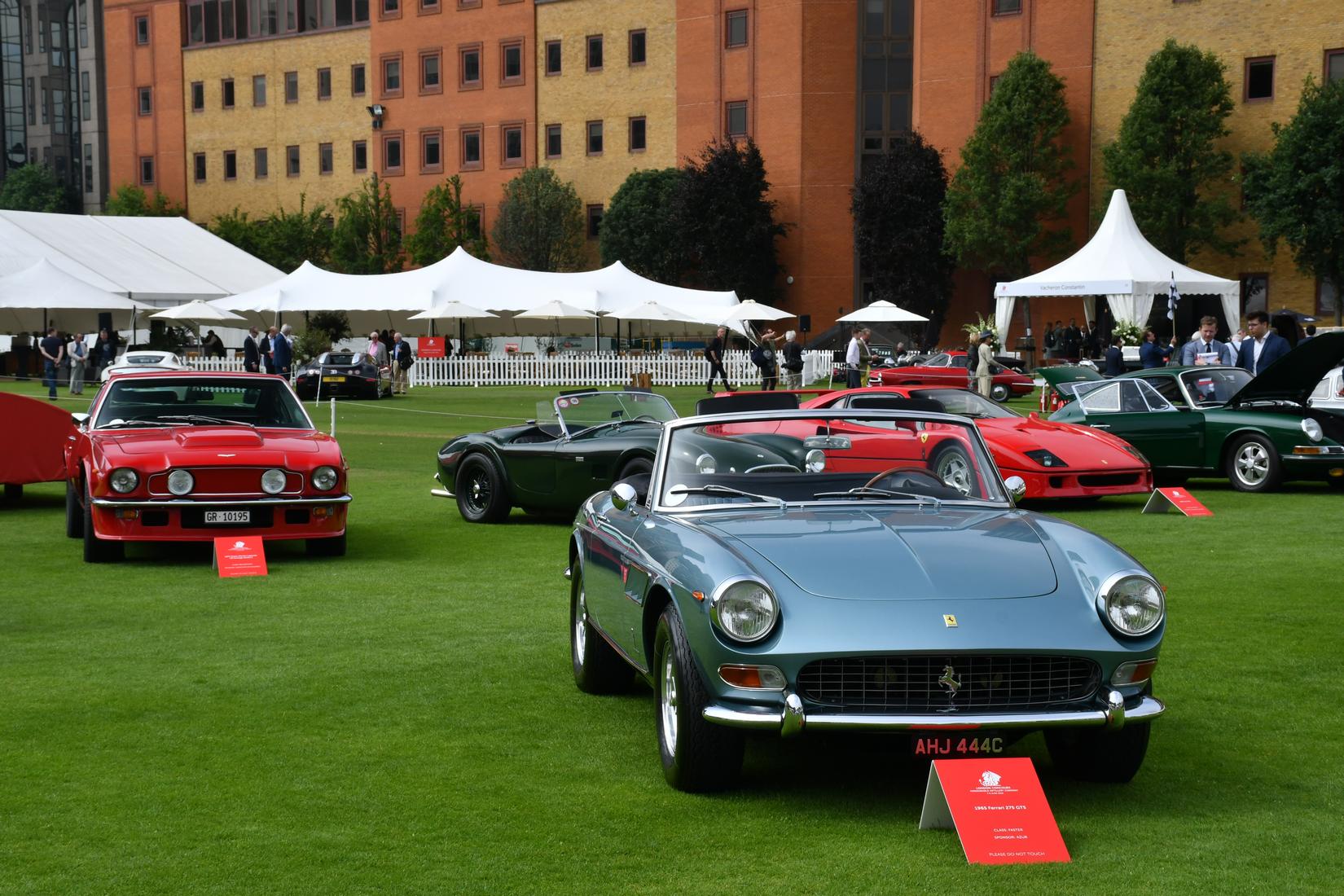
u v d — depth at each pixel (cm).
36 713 620
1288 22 4809
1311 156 4416
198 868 430
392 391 4206
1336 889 410
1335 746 566
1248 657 723
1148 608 481
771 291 6134
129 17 8381
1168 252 4809
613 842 454
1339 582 943
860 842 454
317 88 7744
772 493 603
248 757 554
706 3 6381
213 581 984
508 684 679
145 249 5147
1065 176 5262
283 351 3606
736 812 485
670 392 4197
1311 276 4669
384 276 4441
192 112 8206
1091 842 454
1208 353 2100
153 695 654
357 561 1080
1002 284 3722
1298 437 1475
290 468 1034
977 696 470
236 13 8006
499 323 5119
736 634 468
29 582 973
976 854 437
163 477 1008
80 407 3038
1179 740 577
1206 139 4716
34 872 428
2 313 4644
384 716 617
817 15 6094
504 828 468
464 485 1344
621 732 592
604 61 6794
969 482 607
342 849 448
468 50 7206
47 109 9369
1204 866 430
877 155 6128
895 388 1490
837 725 458
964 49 5531
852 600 475
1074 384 1656
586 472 1242
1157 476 1672
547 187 6731
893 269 5575
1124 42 5150
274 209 7956
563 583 978
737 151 6038
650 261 6378
